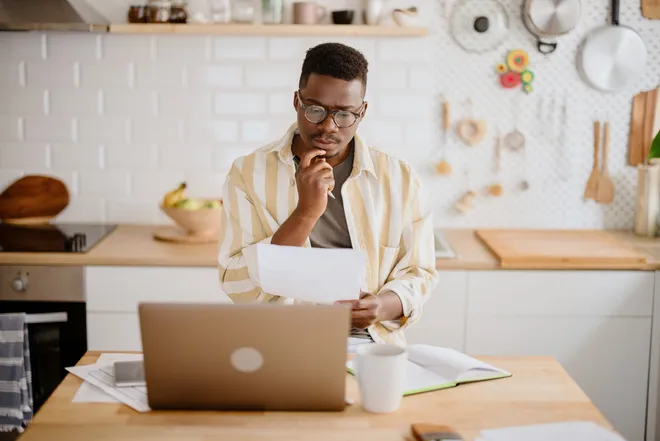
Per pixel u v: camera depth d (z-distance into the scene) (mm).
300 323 1356
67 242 2922
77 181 3311
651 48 3252
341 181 2018
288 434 1336
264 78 3242
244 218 1982
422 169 3316
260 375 1392
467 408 1465
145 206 3328
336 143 1812
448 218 3361
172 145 3289
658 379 2854
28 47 3211
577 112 3285
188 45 3215
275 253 1514
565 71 3260
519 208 3354
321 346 1374
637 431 2887
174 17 3068
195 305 1345
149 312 1341
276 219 1987
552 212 3355
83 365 1678
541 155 3316
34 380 2773
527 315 2812
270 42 3217
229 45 3219
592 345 2832
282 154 1986
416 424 1346
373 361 1405
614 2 3193
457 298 2797
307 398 1415
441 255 2816
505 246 2943
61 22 2865
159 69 3232
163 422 1378
